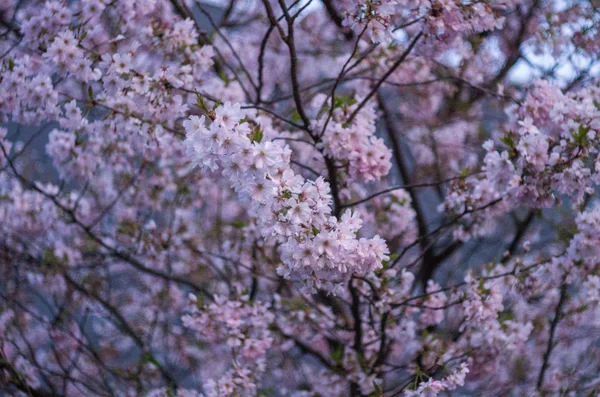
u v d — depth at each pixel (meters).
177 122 5.12
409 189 6.65
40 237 6.39
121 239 6.18
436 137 7.51
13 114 4.45
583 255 4.46
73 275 6.69
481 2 4.10
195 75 4.77
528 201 4.06
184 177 6.34
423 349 5.14
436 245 6.79
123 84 4.09
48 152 5.35
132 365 6.30
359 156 4.19
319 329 5.58
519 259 4.91
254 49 7.23
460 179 4.89
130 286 7.41
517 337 5.06
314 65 7.39
